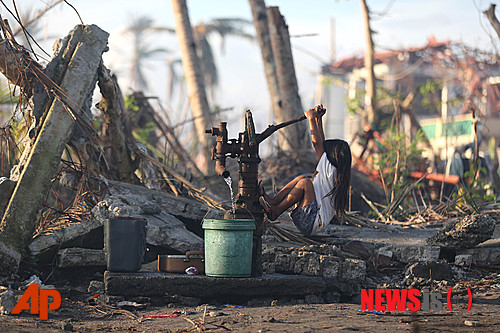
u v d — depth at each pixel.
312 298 6.11
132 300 5.79
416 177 14.48
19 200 6.82
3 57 7.29
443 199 14.23
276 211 6.86
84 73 7.88
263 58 17.16
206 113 17.88
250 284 5.94
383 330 4.48
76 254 6.57
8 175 8.58
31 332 4.41
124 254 6.02
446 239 7.77
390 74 35.75
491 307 5.65
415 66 33.12
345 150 7.05
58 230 7.37
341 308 5.68
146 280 5.81
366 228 9.34
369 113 21.25
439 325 4.68
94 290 6.13
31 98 7.59
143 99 14.41
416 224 10.27
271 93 16.89
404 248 7.69
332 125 39.69
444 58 30.06
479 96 28.69
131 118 12.63
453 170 15.56
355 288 6.37
